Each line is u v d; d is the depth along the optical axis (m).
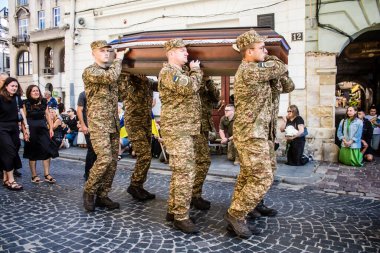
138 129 4.27
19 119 5.14
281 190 5.12
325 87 7.79
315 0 7.73
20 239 3.03
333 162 7.61
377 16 7.35
